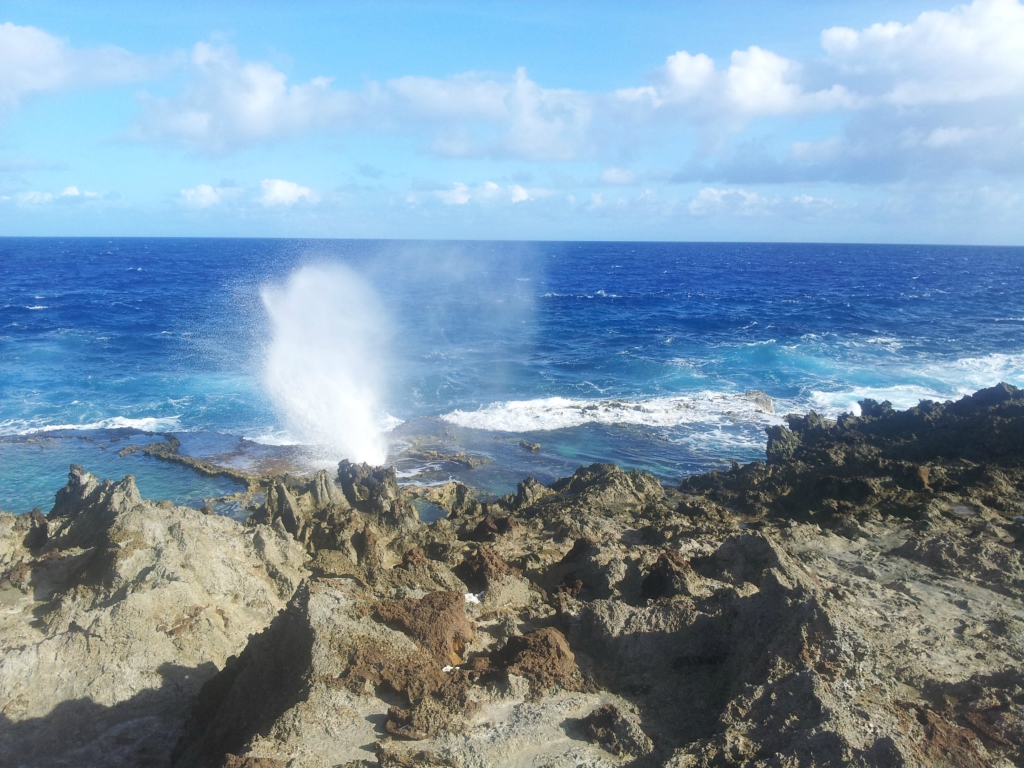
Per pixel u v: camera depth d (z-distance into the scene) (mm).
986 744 10383
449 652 12633
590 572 17359
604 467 29297
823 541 19859
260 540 18375
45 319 78875
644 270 180000
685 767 9711
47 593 16391
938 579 17031
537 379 53469
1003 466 25719
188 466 35594
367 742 10383
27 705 13320
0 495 32406
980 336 69688
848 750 9250
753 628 12312
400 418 43938
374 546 19594
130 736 12938
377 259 196250
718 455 37312
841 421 33875
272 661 12438
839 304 98625
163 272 151500
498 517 24094
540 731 10734
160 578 15438
